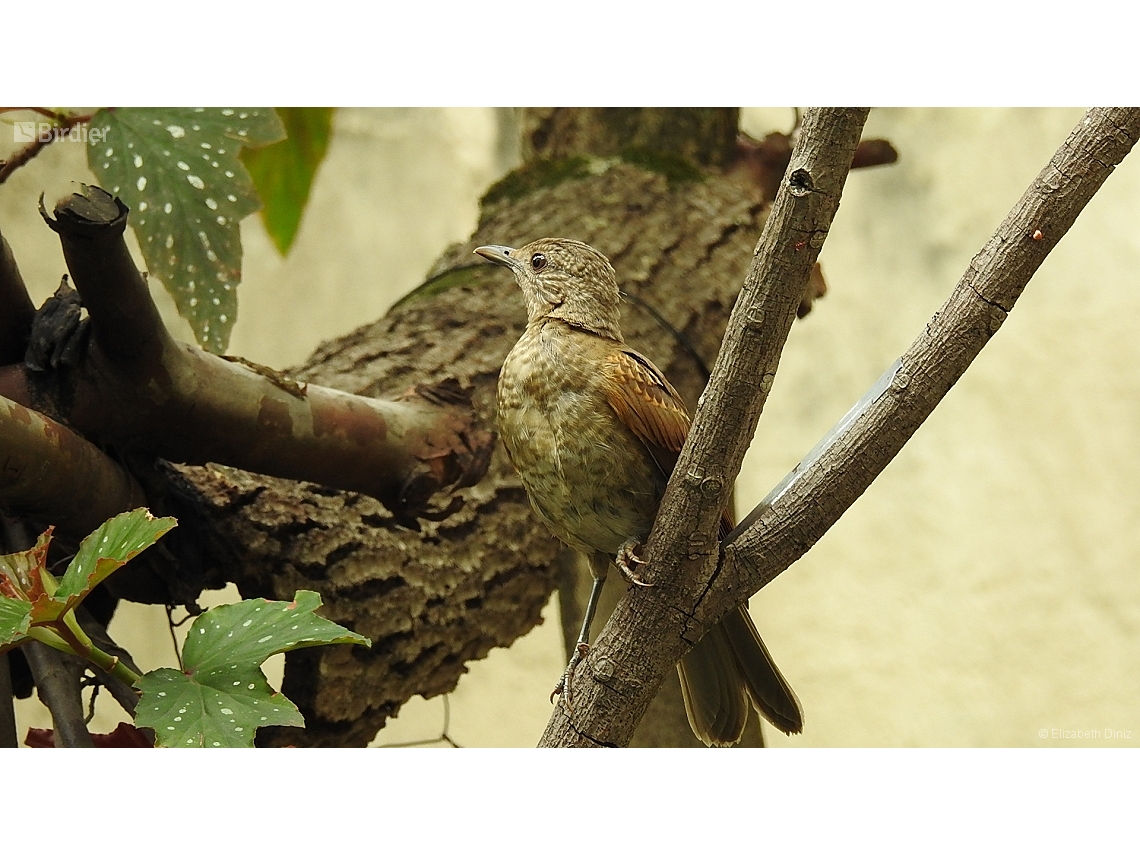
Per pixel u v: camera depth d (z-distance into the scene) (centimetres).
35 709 463
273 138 396
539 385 388
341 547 394
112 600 394
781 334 377
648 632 381
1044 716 570
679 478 379
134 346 384
